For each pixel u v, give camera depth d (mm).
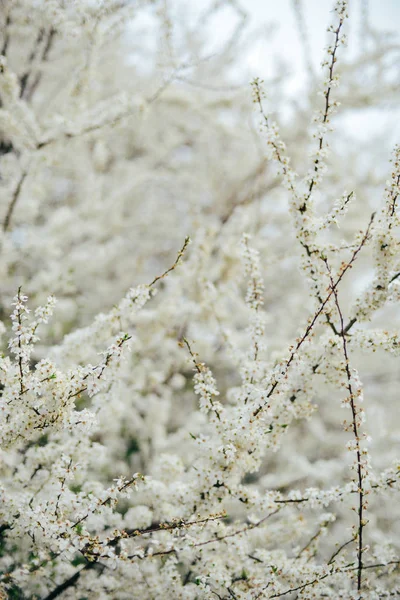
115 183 7414
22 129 3840
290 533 3113
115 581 2887
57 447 2982
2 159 4531
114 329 2883
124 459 5152
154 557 2859
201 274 4047
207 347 5195
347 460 4852
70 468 2418
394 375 6539
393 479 2441
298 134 6527
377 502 4695
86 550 2359
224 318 4941
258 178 5996
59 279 5203
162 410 5062
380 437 5055
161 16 3928
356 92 6020
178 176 7105
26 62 4781
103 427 3975
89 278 6285
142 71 8305
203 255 4434
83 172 6926
